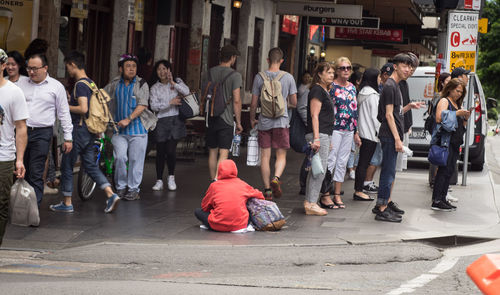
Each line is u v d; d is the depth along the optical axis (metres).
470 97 21.44
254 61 39.78
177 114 18.44
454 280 10.50
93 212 15.20
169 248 12.12
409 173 25.17
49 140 13.83
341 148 16.81
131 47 25.39
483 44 94.00
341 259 11.76
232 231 13.65
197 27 31.61
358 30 46.62
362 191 18.52
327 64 15.34
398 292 9.52
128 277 10.10
